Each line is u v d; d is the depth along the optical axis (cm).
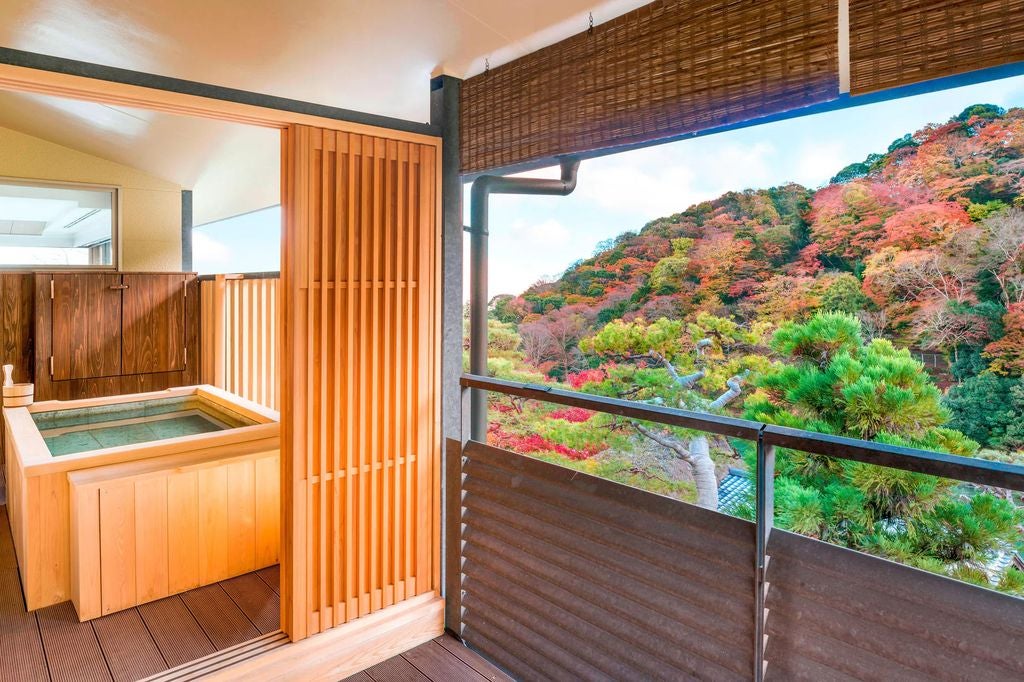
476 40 232
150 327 518
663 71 187
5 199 482
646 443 501
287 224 231
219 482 299
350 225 239
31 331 492
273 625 263
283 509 240
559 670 221
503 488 239
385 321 252
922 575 140
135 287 510
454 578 264
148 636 254
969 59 129
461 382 255
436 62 255
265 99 216
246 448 314
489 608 249
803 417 420
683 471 480
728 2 171
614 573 202
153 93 196
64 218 507
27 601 273
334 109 231
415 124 252
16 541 327
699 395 491
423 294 259
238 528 307
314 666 234
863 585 146
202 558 296
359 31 240
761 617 162
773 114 164
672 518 184
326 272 235
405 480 261
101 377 498
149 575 280
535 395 216
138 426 407
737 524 172
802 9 156
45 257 504
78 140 480
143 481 276
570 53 214
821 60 153
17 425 344
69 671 229
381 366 254
